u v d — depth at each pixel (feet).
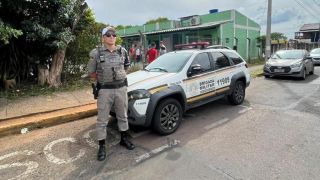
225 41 73.97
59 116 20.66
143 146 15.80
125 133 15.67
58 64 31.30
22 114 21.17
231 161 13.55
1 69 29.37
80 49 35.19
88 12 35.40
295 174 12.12
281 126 18.45
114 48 14.34
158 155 14.53
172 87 17.75
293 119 19.97
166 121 17.43
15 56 30.27
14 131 18.72
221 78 21.99
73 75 36.04
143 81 17.35
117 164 13.70
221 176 12.16
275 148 14.90
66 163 14.05
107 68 14.05
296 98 27.07
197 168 12.98
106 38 13.91
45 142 16.97
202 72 20.38
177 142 16.21
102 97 14.33
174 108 17.87
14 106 23.45
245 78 24.75
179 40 79.66
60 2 29.09
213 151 14.78
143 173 12.71
